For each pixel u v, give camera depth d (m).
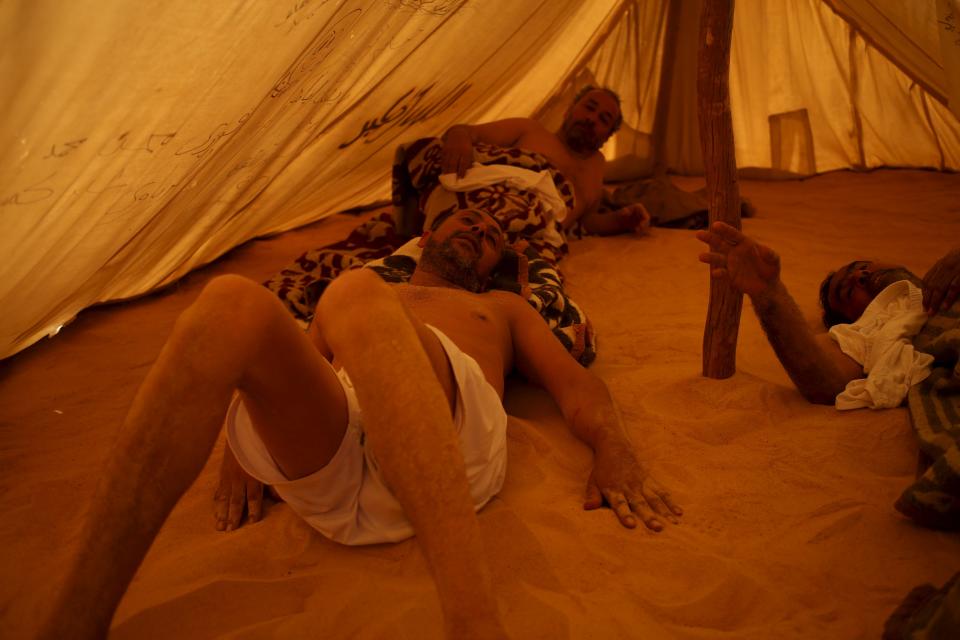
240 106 2.05
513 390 2.40
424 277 2.56
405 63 2.96
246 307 1.24
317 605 1.41
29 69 1.41
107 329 3.12
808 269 3.69
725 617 1.38
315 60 2.21
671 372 2.46
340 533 1.58
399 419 1.14
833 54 5.79
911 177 5.69
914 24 4.53
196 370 1.17
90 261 2.34
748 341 2.78
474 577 1.07
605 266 3.91
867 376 2.22
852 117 5.95
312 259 3.30
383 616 1.37
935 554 1.51
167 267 3.40
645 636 1.31
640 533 1.62
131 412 1.16
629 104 6.20
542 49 4.73
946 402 1.88
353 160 3.83
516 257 2.70
